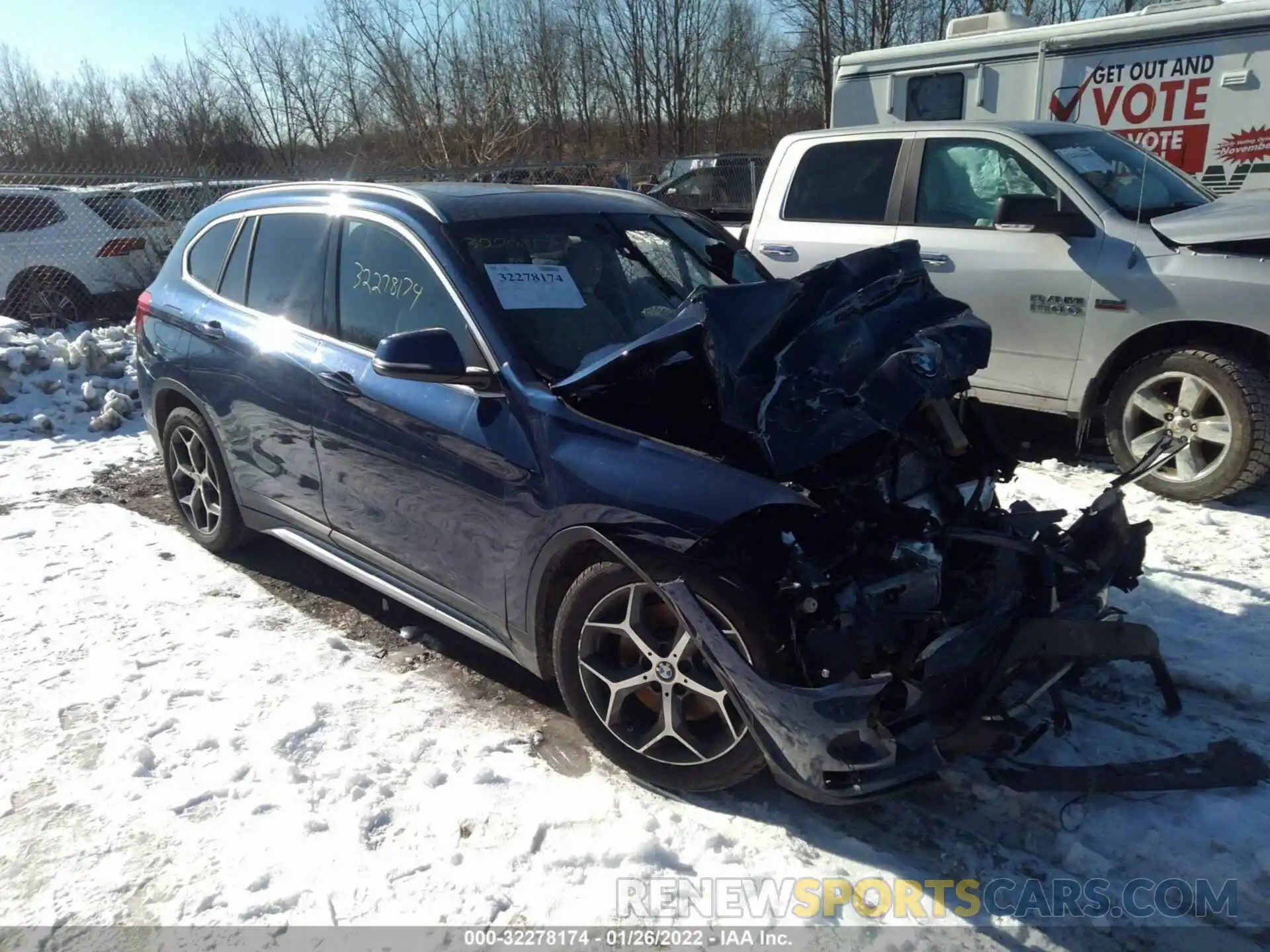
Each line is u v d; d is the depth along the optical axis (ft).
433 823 9.98
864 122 34.88
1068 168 19.34
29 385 25.52
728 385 10.02
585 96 98.73
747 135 106.63
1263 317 16.62
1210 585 14.40
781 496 9.16
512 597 11.18
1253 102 26.61
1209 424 17.38
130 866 9.53
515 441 10.84
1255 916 8.67
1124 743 10.96
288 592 15.42
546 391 10.85
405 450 12.05
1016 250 19.51
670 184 56.54
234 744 11.28
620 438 10.21
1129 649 9.95
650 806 10.20
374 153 72.59
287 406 13.83
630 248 13.46
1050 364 19.38
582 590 10.28
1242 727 11.17
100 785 10.68
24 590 15.34
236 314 15.10
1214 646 12.70
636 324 12.35
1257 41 26.21
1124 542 10.78
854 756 8.80
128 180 38.88
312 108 81.66
